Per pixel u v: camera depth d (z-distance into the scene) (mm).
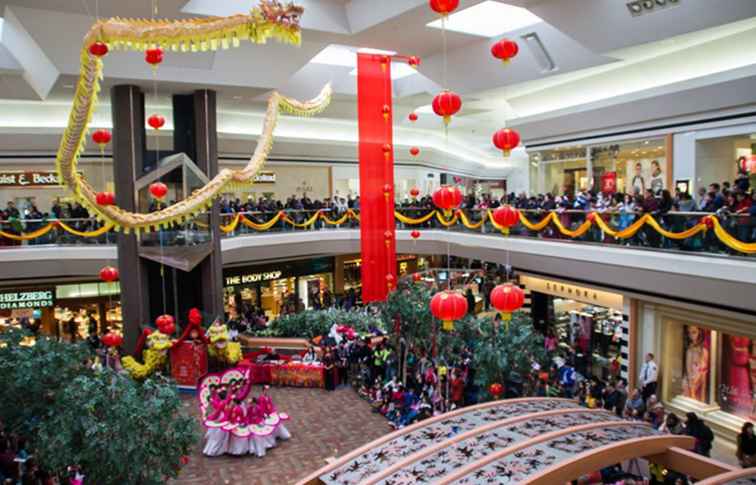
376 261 12438
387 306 13516
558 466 4723
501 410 6520
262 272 21906
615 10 11344
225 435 11219
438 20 13383
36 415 9289
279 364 15445
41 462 8250
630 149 15547
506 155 6316
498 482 4633
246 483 10102
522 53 14734
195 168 15727
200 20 4652
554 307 17047
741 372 11305
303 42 14539
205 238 16438
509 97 18812
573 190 17672
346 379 15523
